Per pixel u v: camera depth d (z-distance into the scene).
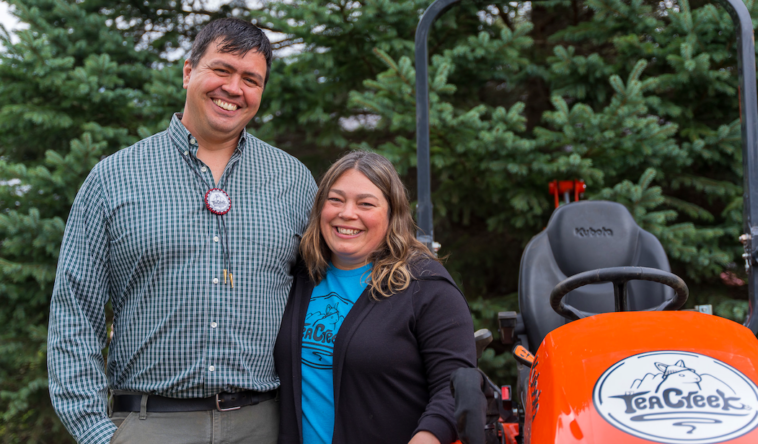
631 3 3.79
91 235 1.69
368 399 1.60
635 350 1.44
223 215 1.71
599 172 3.57
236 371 1.66
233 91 1.72
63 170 3.68
